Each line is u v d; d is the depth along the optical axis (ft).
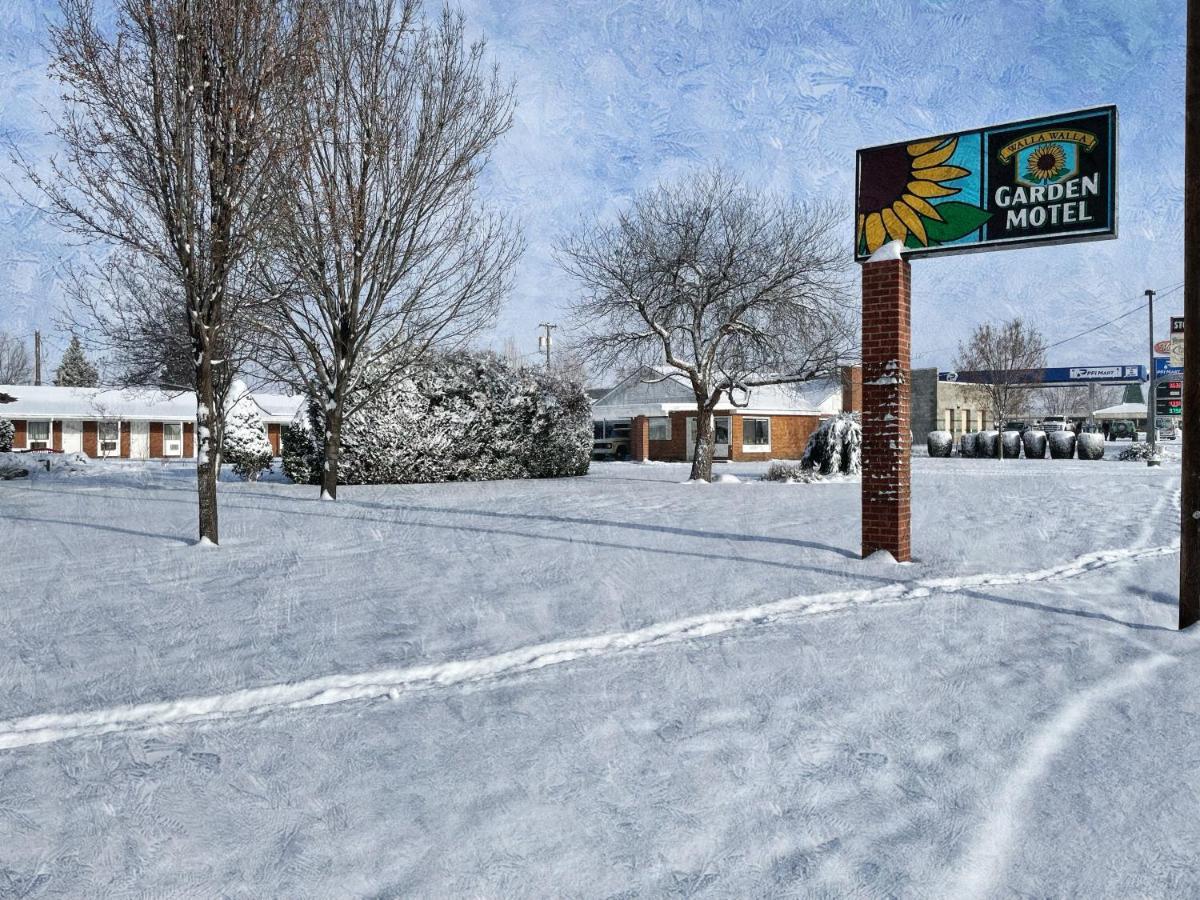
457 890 9.09
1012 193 30.76
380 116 53.42
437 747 13.20
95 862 9.75
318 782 11.93
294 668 17.44
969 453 154.71
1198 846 9.95
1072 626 21.15
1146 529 40.11
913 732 13.69
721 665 17.63
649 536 37.63
